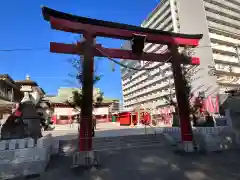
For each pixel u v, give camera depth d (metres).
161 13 65.75
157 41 12.26
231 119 13.83
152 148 13.17
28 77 12.42
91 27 10.65
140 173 7.93
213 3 60.16
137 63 24.11
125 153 11.84
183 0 58.59
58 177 7.72
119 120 41.97
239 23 62.28
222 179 6.92
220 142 12.55
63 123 39.47
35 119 11.25
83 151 9.38
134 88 83.56
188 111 12.34
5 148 8.37
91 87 10.08
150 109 41.97
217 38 54.38
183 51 13.25
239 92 18.91
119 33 11.24
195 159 9.90
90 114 9.84
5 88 29.42
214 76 47.84
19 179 7.70
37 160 8.57
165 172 7.96
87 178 7.48
